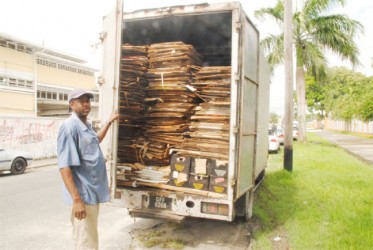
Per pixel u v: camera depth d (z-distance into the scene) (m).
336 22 19.55
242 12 4.44
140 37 6.61
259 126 6.62
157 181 4.95
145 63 5.62
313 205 6.61
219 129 4.98
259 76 5.74
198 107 5.24
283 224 5.64
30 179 11.51
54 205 7.37
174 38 6.70
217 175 4.67
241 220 5.83
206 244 4.91
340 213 5.94
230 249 4.72
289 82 10.89
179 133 5.36
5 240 5.14
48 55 28.88
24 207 7.20
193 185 4.77
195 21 5.79
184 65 5.52
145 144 5.38
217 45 7.20
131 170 5.07
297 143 22.61
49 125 18.78
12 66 24.81
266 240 4.88
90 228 3.64
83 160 3.58
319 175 10.09
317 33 19.95
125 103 5.47
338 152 17.22
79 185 3.56
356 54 19.89
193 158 4.81
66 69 31.69
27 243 5.01
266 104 8.33
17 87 25.20
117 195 4.92
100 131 4.44
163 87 5.49
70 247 4.86
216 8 4.47
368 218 5.66
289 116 10.88
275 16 20.44
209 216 4.50
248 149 5.06
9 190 9.34
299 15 19.92
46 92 29.52
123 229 5.61
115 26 4.57
